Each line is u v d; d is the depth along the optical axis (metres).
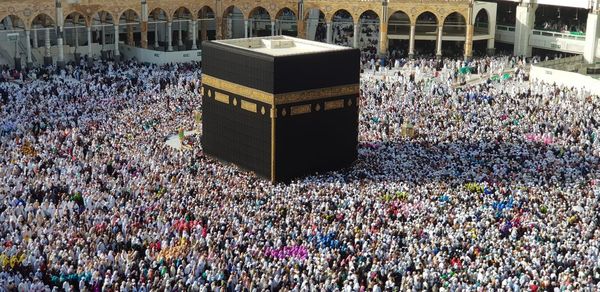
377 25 127.69
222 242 48.00
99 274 43.81
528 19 120.50
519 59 114.75
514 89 94.12
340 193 58.16
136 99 88.00
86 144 70.00
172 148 72.25
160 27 126.56
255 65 67.19
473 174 64.25
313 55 67.50
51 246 46.38
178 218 51.75
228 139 71.75
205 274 43.78
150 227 50.31
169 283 42.22
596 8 112.62
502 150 71.62
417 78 103.00
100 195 55.81
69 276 43.28
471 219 52.41
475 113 82.69
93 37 119.75
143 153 68.25
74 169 62.09
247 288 42.41
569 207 55.66
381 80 99.56
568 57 118.56
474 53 123.81
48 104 83.31
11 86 92.12
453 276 43.09
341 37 126.19
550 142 74.62
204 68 73.12
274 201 56.00
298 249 46.91
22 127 75.25
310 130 68.69
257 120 68.06
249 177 66.75
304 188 61.03
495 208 55.19
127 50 115.56
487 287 41.59
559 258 45.91
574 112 82.88
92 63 108.38
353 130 71.31
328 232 49.19
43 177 60.56
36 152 67.31
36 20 113.06
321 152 69.69
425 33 119.94
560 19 126.69
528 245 47.91
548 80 99.56
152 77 98.69
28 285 41.78
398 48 125.69
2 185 57.78
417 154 70.75
